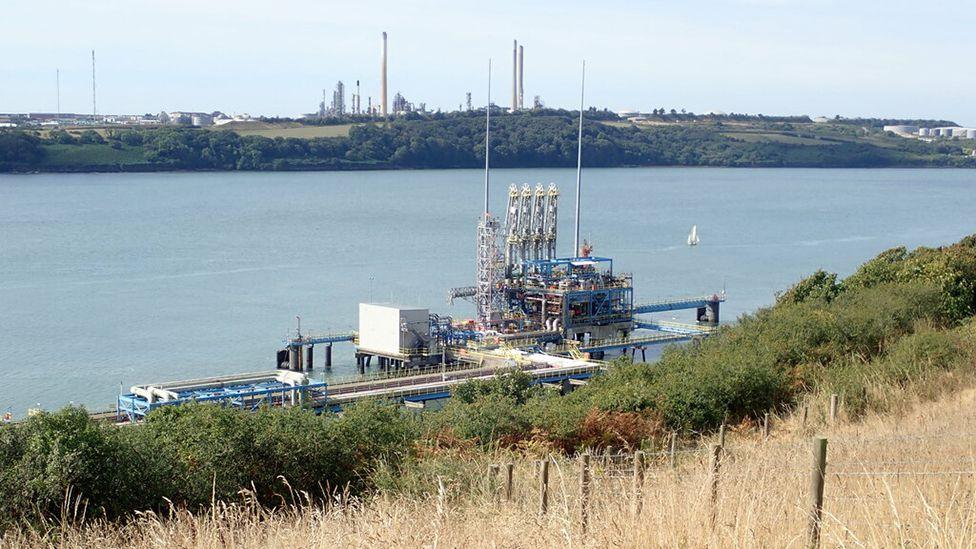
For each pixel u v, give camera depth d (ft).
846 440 85.87
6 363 345.92
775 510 54.24
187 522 63.82
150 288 503.20
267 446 104.32
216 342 389.19
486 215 407.23
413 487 87.20
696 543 49.62
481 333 378.53
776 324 192.34
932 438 83.15
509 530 53.16
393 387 290.97
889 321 189.16
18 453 93.45
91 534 72.08
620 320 421.18
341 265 595.06
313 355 398.01
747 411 151.64
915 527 49.67
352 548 53.06
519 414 136.15
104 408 287.28
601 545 50.72
